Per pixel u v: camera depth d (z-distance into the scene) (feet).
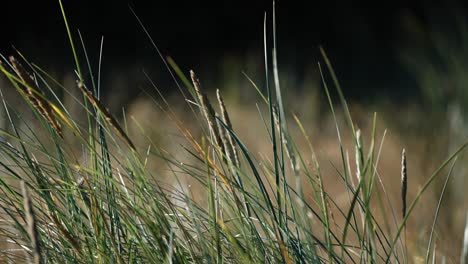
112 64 66.13
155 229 13.57
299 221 13.91
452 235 17.46
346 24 70.23
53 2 70.18
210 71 63.93
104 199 13.82
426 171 21.27
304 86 44.98
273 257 13.85
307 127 34.14
